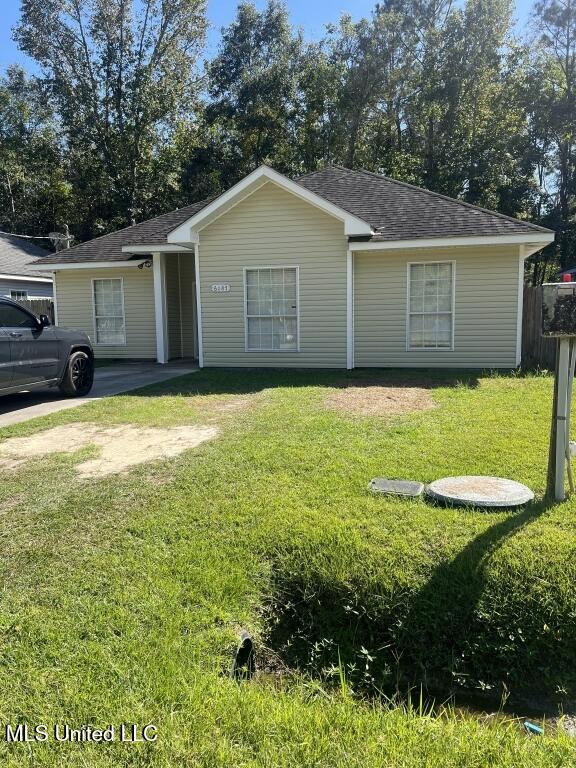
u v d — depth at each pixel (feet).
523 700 9.82
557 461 13.70
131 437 21.22
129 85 94.02
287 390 30.12
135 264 47.62
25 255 71.92
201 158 100.07
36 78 97.04
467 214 39.09
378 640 10.81
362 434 20.21
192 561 11.41
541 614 10.32
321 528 12.46
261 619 10.57
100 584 10.53
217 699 7.82
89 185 96.89
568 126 95.04
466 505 13.47
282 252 39.88
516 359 38.68
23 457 18.81
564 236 98.27
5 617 9.44
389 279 39.83
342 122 95.81
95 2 91.25
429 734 7.60
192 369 42.24
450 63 92.27
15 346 25.99
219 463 17.25
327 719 7.78
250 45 102.37
